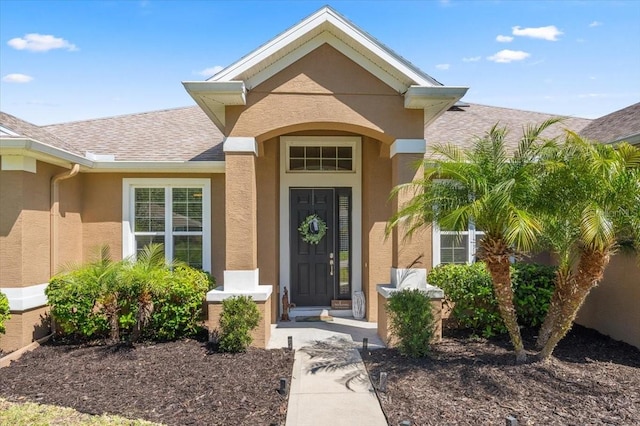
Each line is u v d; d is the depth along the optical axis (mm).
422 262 8016
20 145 7238
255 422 4867
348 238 10836
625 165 6023
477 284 8312
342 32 7629
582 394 5512
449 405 5242
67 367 6652
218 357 7043
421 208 6566
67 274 8281
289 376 6234
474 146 6824
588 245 6051
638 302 7520
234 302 7305
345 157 10750
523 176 5988
